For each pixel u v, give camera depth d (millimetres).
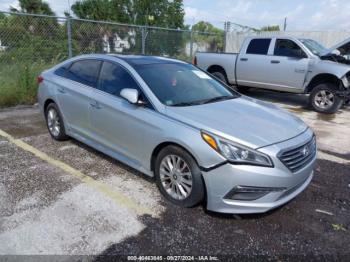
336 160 4805
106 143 4066
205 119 3191
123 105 3695
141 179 3859
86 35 9969
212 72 10469
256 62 9227
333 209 3389
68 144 4949
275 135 3084
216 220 3074
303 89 8438
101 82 4141
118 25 10672
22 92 7465
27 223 2908
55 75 4957
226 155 2836
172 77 4012
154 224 2982
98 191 3539
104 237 2771
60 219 2990
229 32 16312
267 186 2836
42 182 3699
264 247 2736
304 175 3133
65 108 4652
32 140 5094
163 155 3311
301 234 2934
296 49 8523
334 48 8227
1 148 4707
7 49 8344
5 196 3354
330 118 7555
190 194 3121
